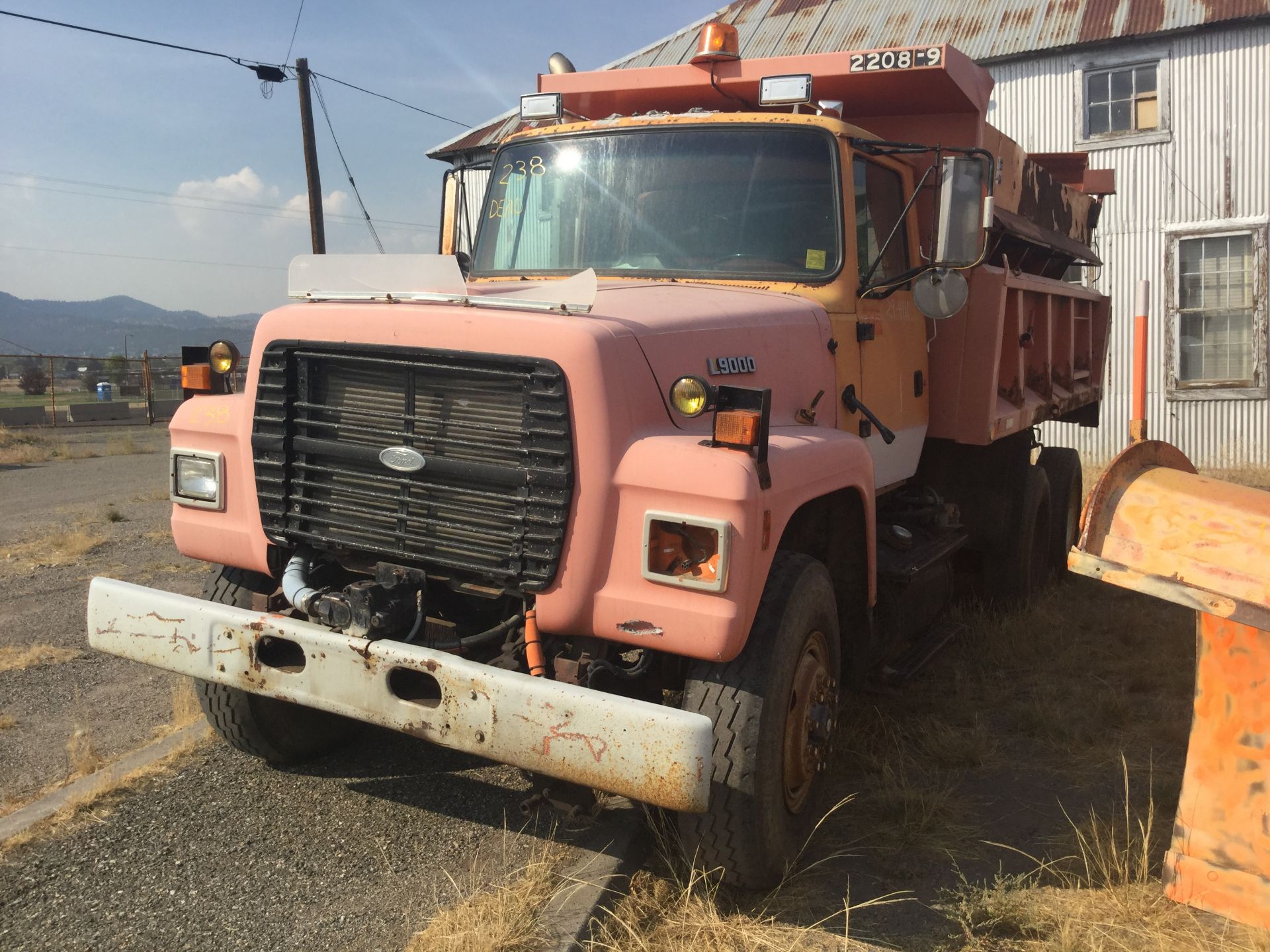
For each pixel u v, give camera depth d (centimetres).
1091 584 736
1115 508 309
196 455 356
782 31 1638
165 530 956
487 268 480
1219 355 1364
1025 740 453
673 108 554
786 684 311
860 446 374
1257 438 1344
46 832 353
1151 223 1392
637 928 302
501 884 324
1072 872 340
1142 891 324
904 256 490
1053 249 673
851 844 360
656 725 263
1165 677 521
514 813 377
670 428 312
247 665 321
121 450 1848
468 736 286
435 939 291
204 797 385
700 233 436
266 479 338
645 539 285
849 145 430
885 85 496
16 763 410
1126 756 432
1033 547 654
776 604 313
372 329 316
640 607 288
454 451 308
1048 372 652
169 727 449
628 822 366
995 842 361
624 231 447
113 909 308
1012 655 565
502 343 297
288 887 324
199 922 303
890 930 307
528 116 520
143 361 2791
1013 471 618
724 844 305
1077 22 1431
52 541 856
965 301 406
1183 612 646
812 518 368
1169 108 1366
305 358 329
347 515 328
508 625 319
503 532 302
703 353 333
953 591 604
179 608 330
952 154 438
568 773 274
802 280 421
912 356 501
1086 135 1425
